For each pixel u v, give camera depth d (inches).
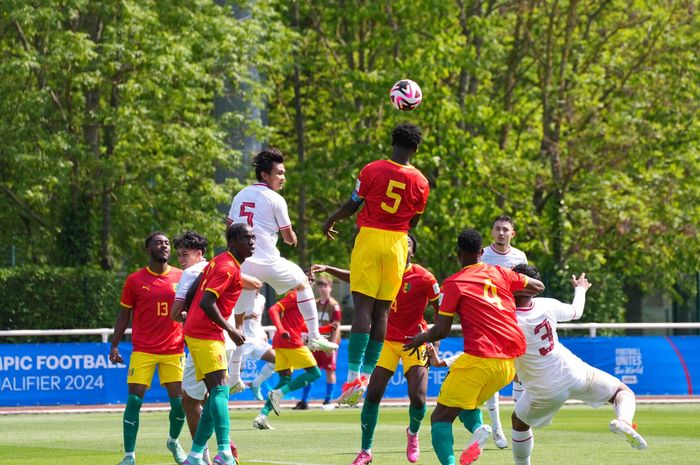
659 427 1791.3
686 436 1635.1
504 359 1013.8
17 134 2869.1
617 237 3442.4
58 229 3137.3
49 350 2222.0
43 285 2733.8
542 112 3757.4
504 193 3499.0
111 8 2883.9
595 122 3508.9
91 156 2960.1
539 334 1070.4
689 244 3368.6
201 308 1086.4
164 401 2317.9
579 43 3639.3
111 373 2261.3
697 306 3385.8
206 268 1109.1
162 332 1226.0
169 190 3026.6
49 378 2220.7
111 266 3129.9
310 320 1423.5
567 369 1077.1
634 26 3617.1
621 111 3558.1
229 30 3024.1
